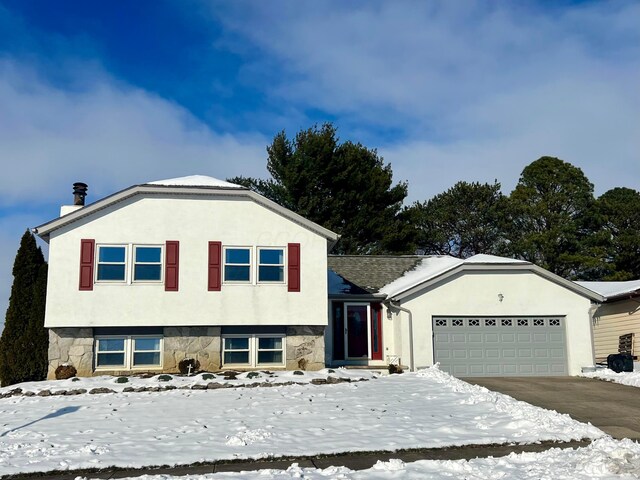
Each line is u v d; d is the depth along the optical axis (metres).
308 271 20.72
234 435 11.47
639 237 44.75
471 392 15.55
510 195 48.06
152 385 16.81
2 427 12.64
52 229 19.41
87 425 12.66
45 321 18.97
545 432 11.45
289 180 35.88
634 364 24.22
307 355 20.52
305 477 8.68
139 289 19.61
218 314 19.94
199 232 20.27
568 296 22.02
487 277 21.91
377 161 40.28
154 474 9.42
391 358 21.91
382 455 10.27
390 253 38.06
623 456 8.95
